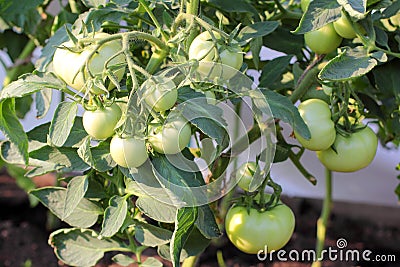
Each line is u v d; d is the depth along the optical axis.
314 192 2.52
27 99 1.55
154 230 0.89
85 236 0.96
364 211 2.66
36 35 1.27
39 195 0.90
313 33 0.91
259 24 0.87
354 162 0.93
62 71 0.73
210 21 0.85
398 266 2.22
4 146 0.85
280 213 0.92
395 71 0.98
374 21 0.89
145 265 0.93
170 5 0.90
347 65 0.81
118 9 0.86
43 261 2.32
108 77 0.73
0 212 2.71
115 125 0.73
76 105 0.74
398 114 1.09
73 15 1.12
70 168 0.82
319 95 0.99
